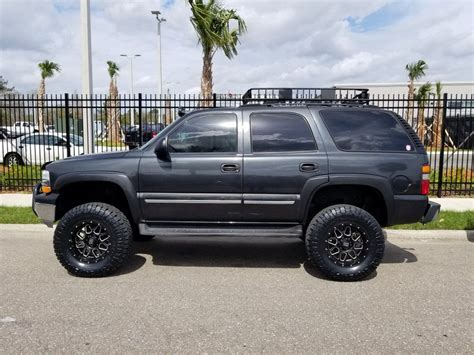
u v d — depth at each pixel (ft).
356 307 14.05
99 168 16.97
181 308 13.85
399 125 17.25
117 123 61.05
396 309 13.88
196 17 39.93
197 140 17.17
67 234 16.76
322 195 17.66
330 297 14.94
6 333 11.94
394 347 11.27
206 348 11.14
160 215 17.13
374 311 13.71
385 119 17.30
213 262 19.27
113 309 13.73
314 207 17.80
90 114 37.32
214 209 16.97
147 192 16.96
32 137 49.32
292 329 12.34
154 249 21.40
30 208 29.66
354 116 17.33
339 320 13.00
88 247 17.01
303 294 15.24
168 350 11.02
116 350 11.00
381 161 16.56
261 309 13.82
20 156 48.44
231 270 18.10
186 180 16.78
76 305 14.02
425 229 24.21
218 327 12.44
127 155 17.20
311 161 16.61
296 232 17.13
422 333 12.12
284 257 20.18
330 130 17.07
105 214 16.66
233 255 20.45
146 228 17.25
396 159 16.62
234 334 11.98
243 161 16.72
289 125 17.19
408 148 16.90
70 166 17.10
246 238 23.71
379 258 16.35
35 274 17.26
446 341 11.62
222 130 17.20
